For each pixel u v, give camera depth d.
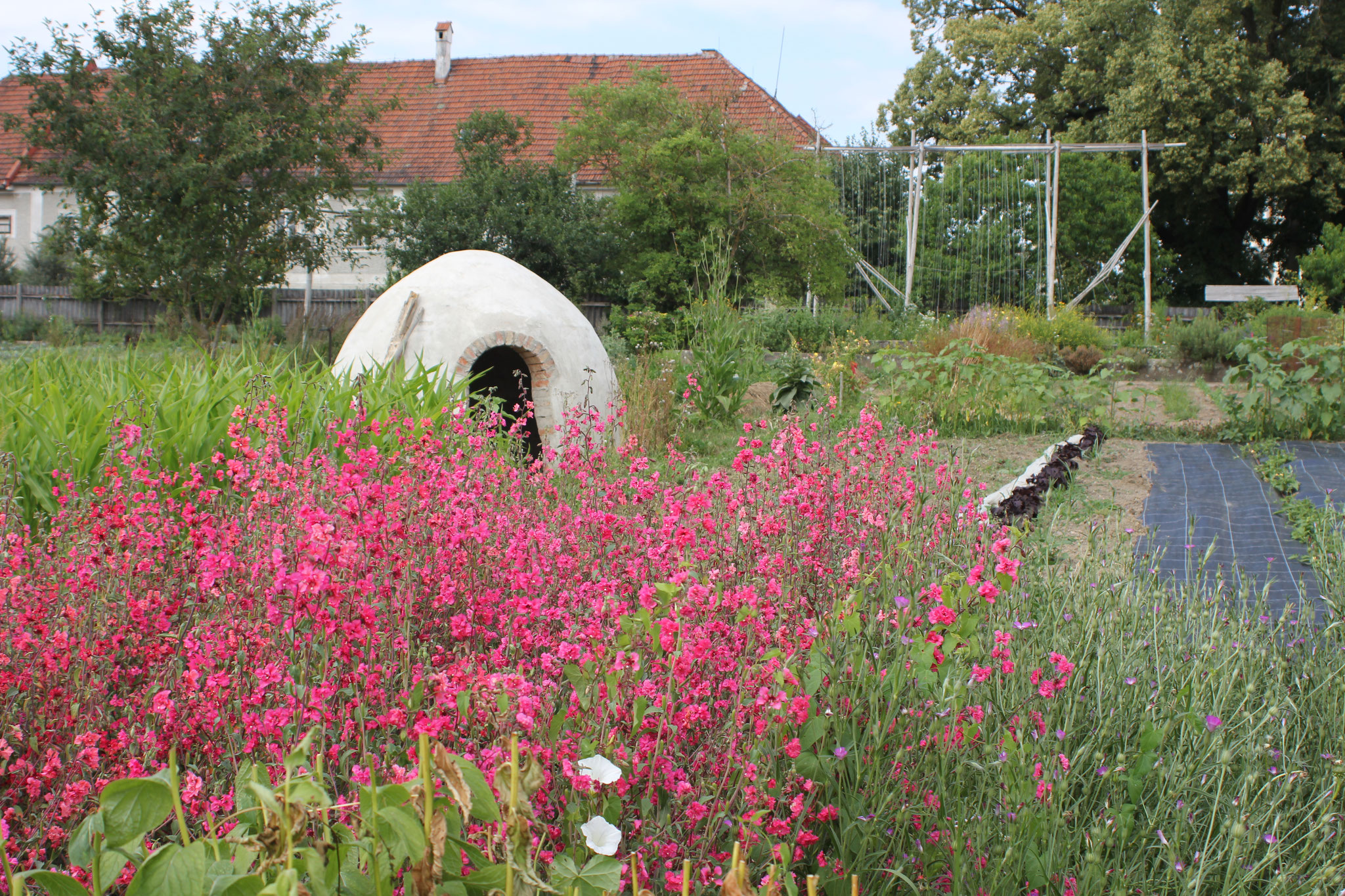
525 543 2.85
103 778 2.07
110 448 4.14
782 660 2.26
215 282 17.69
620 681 2.09
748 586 2.65
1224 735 2.67
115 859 1.32
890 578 3.01
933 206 29.72
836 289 23.70
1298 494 7.41
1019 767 2.29
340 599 2.04
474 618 2.44
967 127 33.69
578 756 1.93
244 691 2.17
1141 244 31.47
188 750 2.17
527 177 23.67
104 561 2.67
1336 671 3.13
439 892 1.39
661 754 2.05
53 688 2.27
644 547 3.07
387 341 8.75
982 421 10.77
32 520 4.47
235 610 2.41
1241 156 29.33
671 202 22.58
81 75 17.02
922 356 11.49
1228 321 20.30
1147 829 2.41
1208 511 6.98
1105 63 32.66
